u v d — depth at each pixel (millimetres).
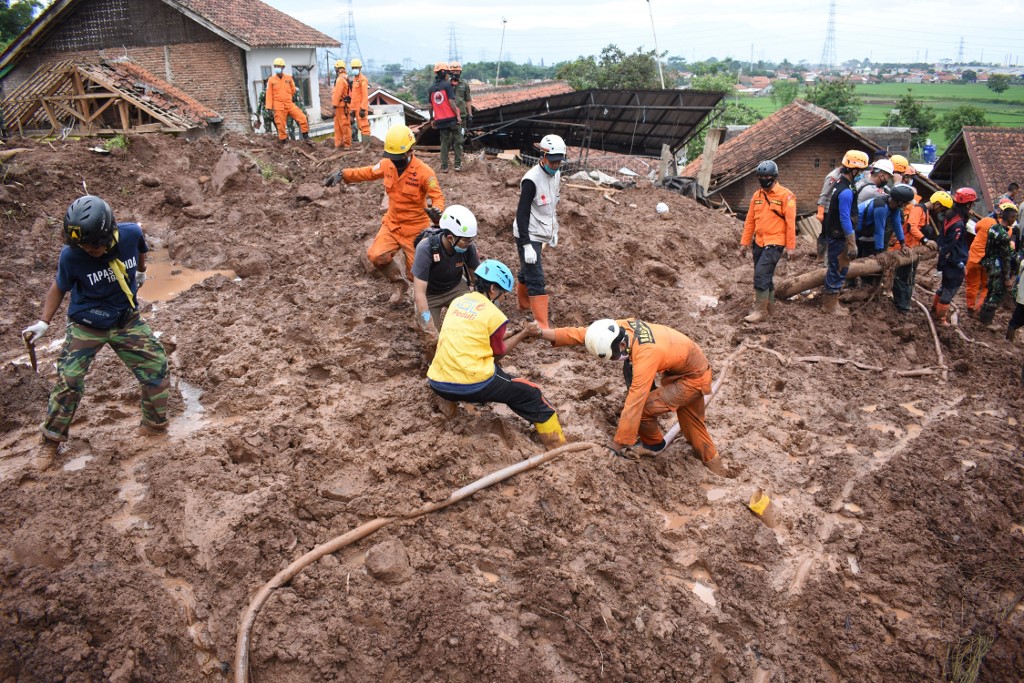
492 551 4691
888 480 5621
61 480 4648
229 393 5770
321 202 10008
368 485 4914
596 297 8352
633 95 21031
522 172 12391
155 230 9008
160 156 11141
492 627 4285
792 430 6293
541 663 4215
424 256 5820
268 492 4680
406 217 6883
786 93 78125
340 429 5414
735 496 5312
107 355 6203
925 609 4758
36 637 3865
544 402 5383
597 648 4301
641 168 25203
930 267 11469
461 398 5156
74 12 21281
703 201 15219
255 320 6859
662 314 8141
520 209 6676
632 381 5043
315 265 8070
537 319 7059
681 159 35250
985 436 6453
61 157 10125
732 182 20828
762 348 7660
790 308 8578
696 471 5590
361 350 6445
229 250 8344
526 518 4859
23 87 15531
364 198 10352
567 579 4527
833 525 5188
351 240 8766
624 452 5551
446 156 11930
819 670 4422
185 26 21031
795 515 5254
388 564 4379
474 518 4836
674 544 4953
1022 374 7676
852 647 4504
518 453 5344
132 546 4340
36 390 5688
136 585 4125
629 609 4512
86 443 5098
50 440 4797
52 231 8617
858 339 8094
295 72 23172
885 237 8922
